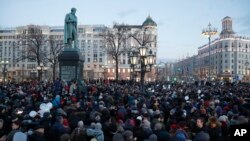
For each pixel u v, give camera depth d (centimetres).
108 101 1853
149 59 2675
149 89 3119
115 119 1247
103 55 16238
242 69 17275
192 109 1557
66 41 3444
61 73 3288
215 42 18062
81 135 1034
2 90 2639
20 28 17025
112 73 15488
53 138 1049
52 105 1542
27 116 1223
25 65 16275
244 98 2227
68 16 3444
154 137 1005
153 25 14375
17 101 1656
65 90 2614
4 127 1102
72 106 1515
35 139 972
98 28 16762
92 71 15938
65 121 1182
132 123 1227
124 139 1014
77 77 3275
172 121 1256
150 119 1361
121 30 10300
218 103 1867
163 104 1733
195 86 4284
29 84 3931
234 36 17475
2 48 17200
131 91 2670
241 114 1440
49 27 16712
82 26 16775
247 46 17600
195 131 1164
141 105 1691
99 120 1238
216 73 17088
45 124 1105
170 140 1019
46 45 13412
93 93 2425
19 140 913
